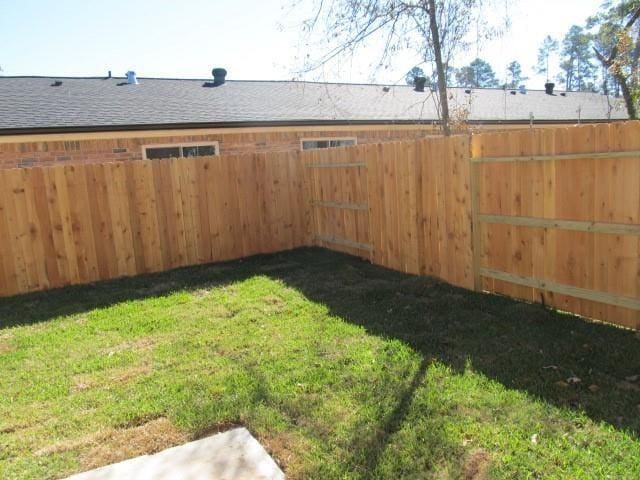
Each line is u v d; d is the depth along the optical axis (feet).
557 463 7.97
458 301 16.71
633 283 13.00
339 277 21.24
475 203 17.35
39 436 9.89
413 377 11.27
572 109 56.03
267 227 28.43
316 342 13.87
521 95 60.08
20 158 28.02
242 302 18.40
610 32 43.98
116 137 30.27
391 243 22.25
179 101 37.35
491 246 17.19
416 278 20.11
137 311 18.20
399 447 8.67
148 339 15.17
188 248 26.25
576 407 9.54
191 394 11.23
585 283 14.21
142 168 24.71
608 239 13.44
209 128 32.89
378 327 14.69
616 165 12.92
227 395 11.06
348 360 12.48
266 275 22.63
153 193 25.08
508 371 11.24
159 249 25.43
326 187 27.27
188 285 21.70
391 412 9.82
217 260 27.09
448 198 18.61
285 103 40.65
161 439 9.59
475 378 11.00
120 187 24.25
